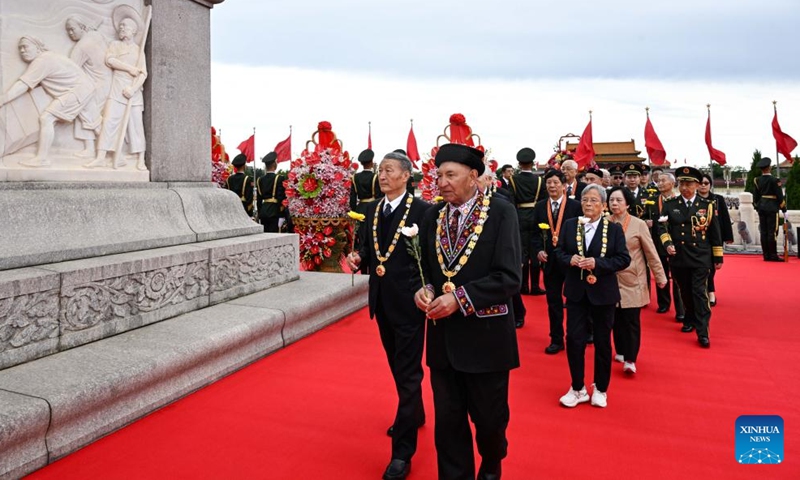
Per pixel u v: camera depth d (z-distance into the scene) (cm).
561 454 290
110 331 377
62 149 427
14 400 267
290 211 850
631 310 415
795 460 281
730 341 522
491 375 226
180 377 360
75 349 348
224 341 392
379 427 319
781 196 1080
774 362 455
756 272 961
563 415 345
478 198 240
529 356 479
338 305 578
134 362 327
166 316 426
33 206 381
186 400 355
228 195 583
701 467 275
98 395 293
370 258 322
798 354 477
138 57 488
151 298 411
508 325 230
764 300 718
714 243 536
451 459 232
